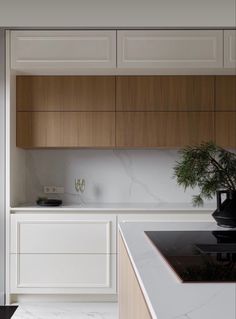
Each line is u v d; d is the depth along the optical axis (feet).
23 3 11.36
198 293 2.98
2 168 11.34
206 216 11.27
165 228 6.48
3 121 11.32
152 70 11.57
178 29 11.48
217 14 11.44
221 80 12.00
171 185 13.30
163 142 11.92
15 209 11.26
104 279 11.27
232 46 11.45
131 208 11.27
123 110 11.91
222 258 4.16
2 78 11.35
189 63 11.40
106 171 13.26
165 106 11.93
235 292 3.00
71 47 11.41
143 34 11.45
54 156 13.21
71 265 11.27
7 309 10.72
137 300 3.91
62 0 11.39
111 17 11.43
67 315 10.21
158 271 3.71
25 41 11.41
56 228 11.27
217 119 11.93
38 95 11.88
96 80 11.92
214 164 5.95
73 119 11.90
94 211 11.28
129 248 4.87
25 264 11.26
